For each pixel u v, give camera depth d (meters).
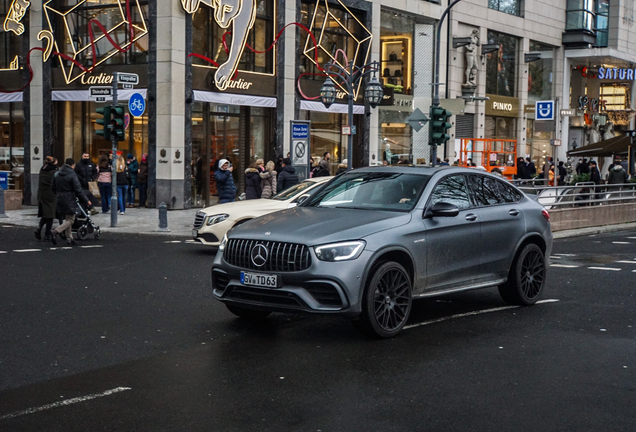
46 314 8.54
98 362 6.48
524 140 42.62
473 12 37.66
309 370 6.19
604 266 13.32
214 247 15.45
